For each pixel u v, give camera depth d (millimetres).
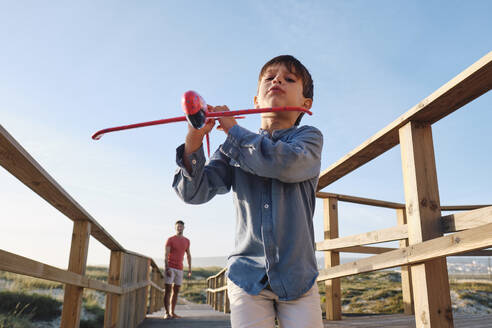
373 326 3398
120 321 3865
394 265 2283
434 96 2062
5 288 6051
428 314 2039
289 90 1544
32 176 1773
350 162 3160
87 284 2613
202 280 25609
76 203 2236
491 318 3736
